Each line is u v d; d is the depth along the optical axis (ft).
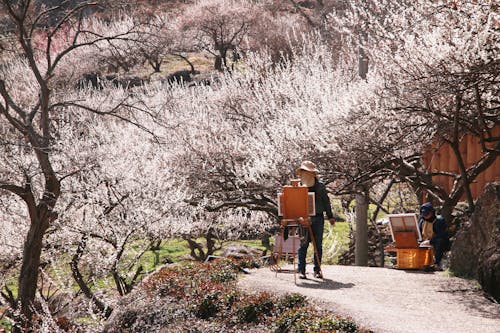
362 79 65.36
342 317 28.73
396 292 35.60
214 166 73.20
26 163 66.39
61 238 65.21
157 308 39.09
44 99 63.26
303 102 73.77
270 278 40.22
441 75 43.80
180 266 45.75
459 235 41.52
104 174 66.39
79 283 62.34
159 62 188.34
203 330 34.47
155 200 67.56
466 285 37.58
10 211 65.26
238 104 86.74
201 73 192.13
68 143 68.85
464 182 50.21
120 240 64.64
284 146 64.08
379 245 72.59
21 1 62.85
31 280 59.77
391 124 55.42
